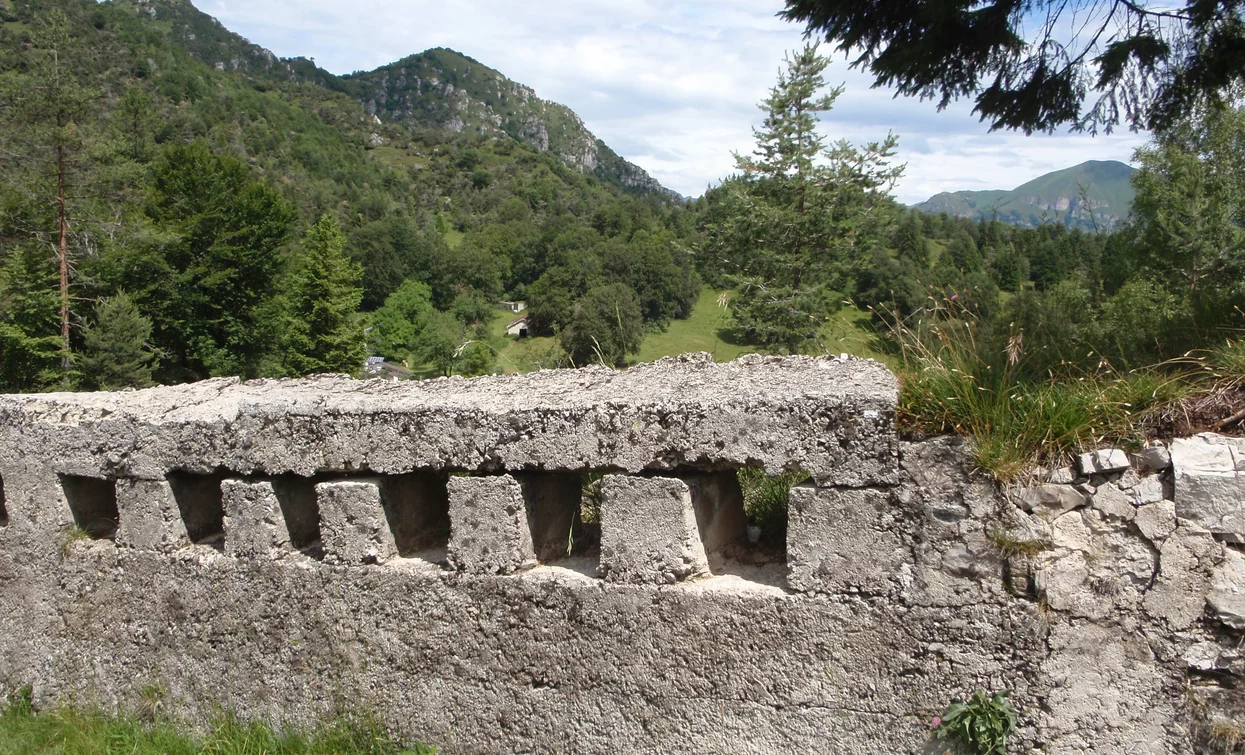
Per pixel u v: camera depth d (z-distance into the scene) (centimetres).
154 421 412
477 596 345
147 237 2927
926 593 282
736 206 1423
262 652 391
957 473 279
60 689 448
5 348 2688
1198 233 1105
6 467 459
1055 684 271
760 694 301
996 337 364
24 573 456
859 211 1390
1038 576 272
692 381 345
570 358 669
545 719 336
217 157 3734
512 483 338
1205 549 260
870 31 685
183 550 414
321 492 372
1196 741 262
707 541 334
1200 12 566
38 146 2578
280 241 3678
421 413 350
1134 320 673
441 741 356
